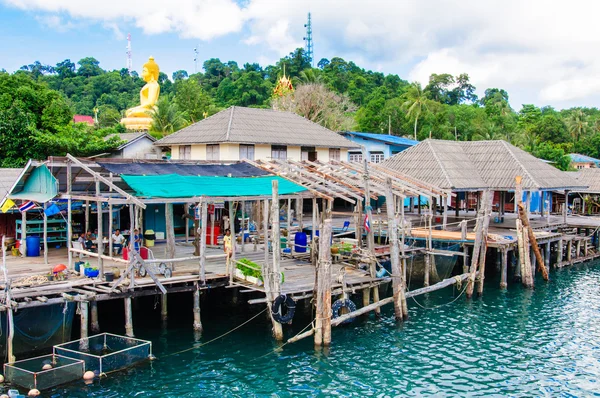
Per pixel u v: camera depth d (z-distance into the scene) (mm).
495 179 42969
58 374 18344
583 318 27719
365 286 25344
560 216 53625
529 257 34844
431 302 30281
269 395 18609
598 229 45000
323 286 22047
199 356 21453
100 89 125375
